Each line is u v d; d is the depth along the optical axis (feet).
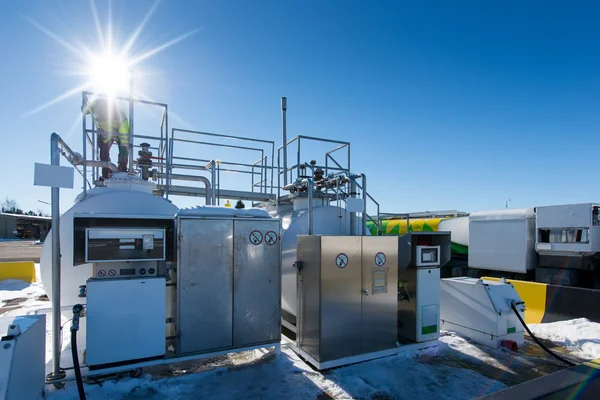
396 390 13.67
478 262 34.63
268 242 16.28
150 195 18.83
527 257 31.01
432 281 18.35
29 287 36.52
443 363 16.25
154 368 15.26
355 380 14.19
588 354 17.33
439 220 40.63
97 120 21.11
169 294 15.84
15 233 190.08
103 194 17.88
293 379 14.37
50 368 14.89
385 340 16.99
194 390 13.38
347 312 15.96
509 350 17.69
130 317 13.48
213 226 15.16
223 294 15.21
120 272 14.21
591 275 29.40
